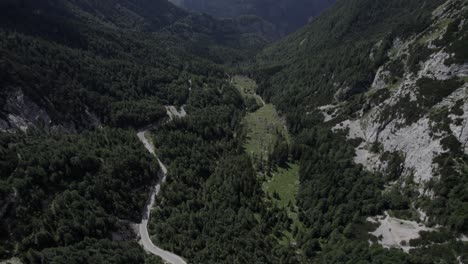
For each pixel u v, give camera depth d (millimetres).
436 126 108500
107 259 95125
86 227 103875
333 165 134250
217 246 106562
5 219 93562
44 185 108562
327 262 95938
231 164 148375
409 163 113812
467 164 96062
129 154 141500
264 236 112562
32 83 150125
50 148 122938
